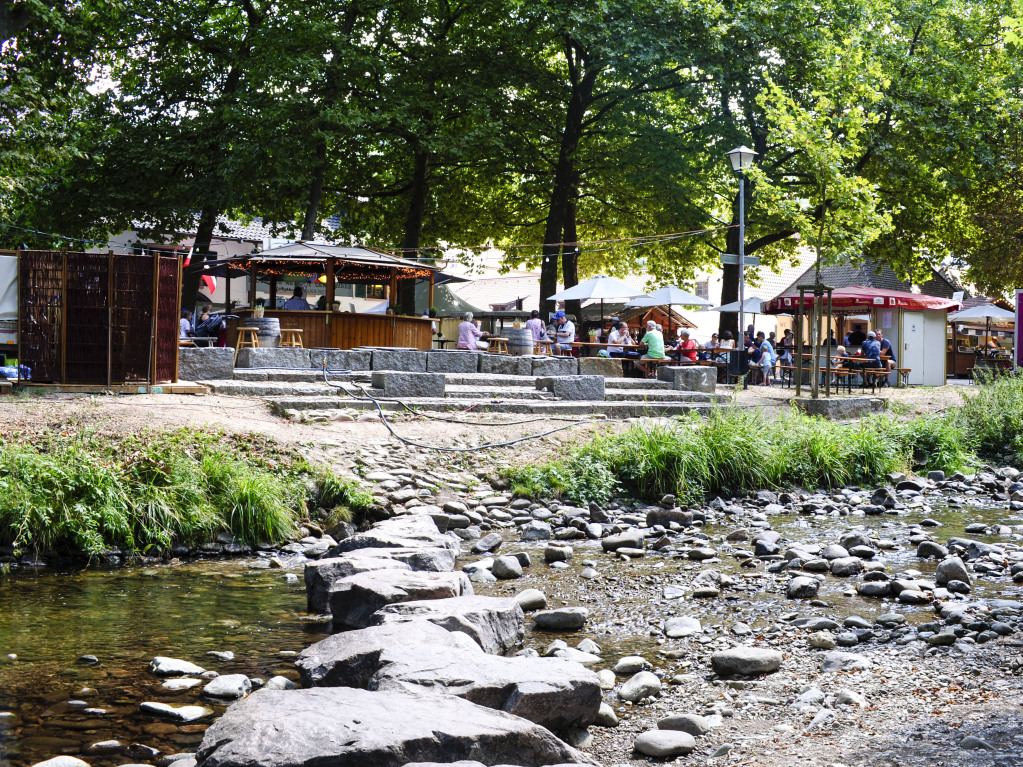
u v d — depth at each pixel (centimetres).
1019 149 2716
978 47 2828
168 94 2633
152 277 1263
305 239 2478
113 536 838
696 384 1756
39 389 1213
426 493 1047
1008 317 3919
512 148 2888
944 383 2836
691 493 1140
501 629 541
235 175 2342
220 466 934
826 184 1995
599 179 3045
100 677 493
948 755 360
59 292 1235
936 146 2669
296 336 2100
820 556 828
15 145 1853
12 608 640
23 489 820
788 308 3012
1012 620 591
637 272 3822
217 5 2711
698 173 2894
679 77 2852
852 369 2189
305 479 996
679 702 461
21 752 392
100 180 2480
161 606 654
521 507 1059
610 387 1702
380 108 2547
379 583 595
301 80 2359
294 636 578
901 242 2841
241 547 871
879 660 521
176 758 383
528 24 2708
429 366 1650
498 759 339
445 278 2934
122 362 1256
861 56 2080
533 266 3431
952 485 1318
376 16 2700
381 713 345
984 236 3084
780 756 378
